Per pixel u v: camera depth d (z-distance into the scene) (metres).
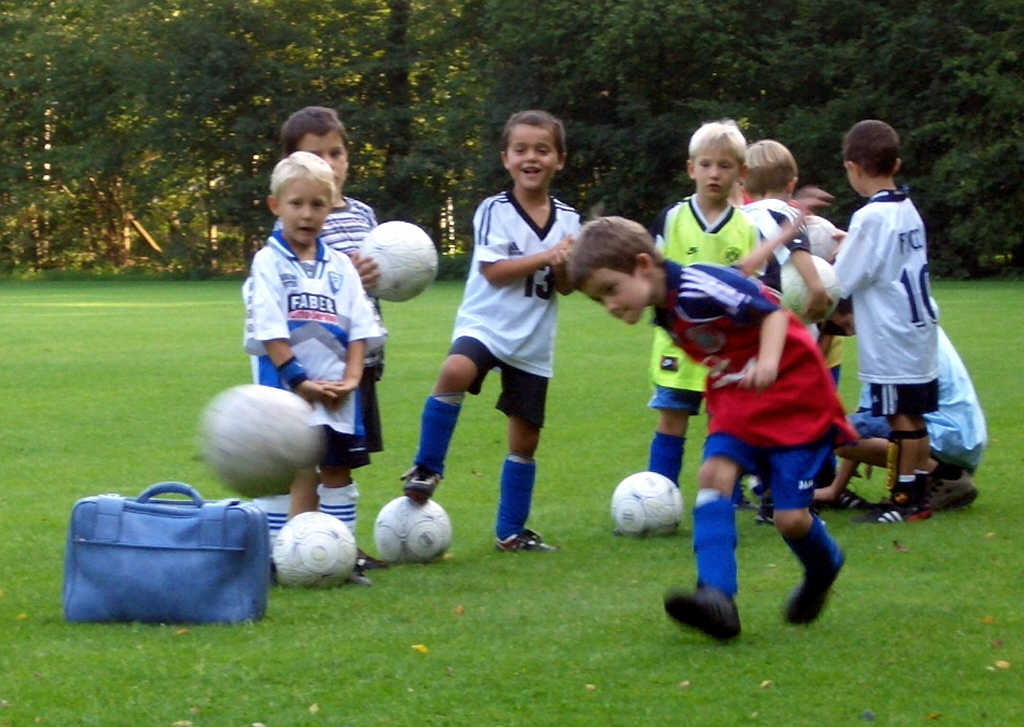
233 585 5.57
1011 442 10.78
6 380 15.70
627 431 11.78
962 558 6.76
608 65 43.97
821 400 5.16
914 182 39.97
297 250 6.66
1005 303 27.17
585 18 44.22
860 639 5.19
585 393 14.20
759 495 7.99
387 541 7.00
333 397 6.52
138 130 51.97
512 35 45.44
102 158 49.69
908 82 41.12
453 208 50.44
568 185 47.34
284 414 5.68
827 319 8.56
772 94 44.41
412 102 51.12
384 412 13.05
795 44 43.09
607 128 45.06
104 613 5.59
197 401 13.89
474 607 5.86
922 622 5.43
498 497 9.03
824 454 5.19
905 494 7.93
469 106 48.81
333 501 6.93
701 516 5.11
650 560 6.98
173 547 5.56
